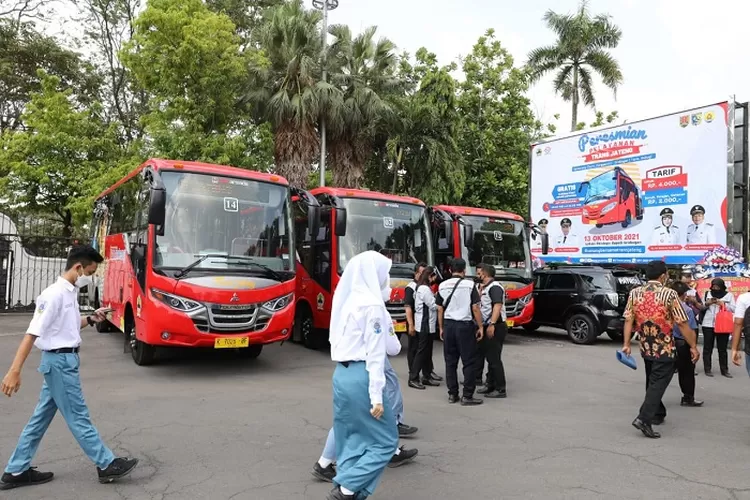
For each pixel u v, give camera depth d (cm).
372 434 375
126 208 1088
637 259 1681
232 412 684
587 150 1839
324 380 896
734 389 898
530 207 2017
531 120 2638
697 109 1562
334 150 2358
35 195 2398
